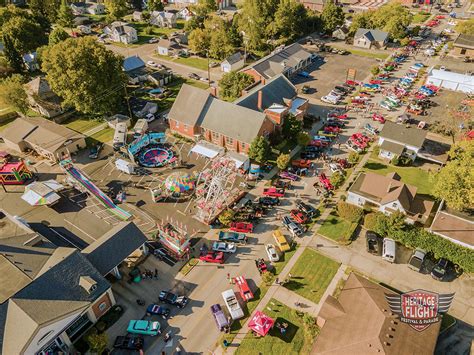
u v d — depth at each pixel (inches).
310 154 3011.8
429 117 3617.1
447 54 5103.3
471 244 2118.6
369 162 2984.7
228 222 2310.5
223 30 5108.3
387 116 3629.4
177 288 1991.9
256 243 2267.5
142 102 3843.5
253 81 3922.2
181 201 2598.4
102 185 2733.8
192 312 1873.8
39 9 6314.0
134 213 2485.2
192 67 4756.4
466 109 3735.2
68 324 1636.3
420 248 2155.5
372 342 1546.5
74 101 3299.7
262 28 5359.3
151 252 2201.0
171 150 3129.9
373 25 5654.5
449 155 2891.2
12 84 3319.4
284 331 1771.7
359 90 4141.2
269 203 2534.5
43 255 1908.2
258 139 2790.4
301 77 4461.1
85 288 1720.0
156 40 5684.1
